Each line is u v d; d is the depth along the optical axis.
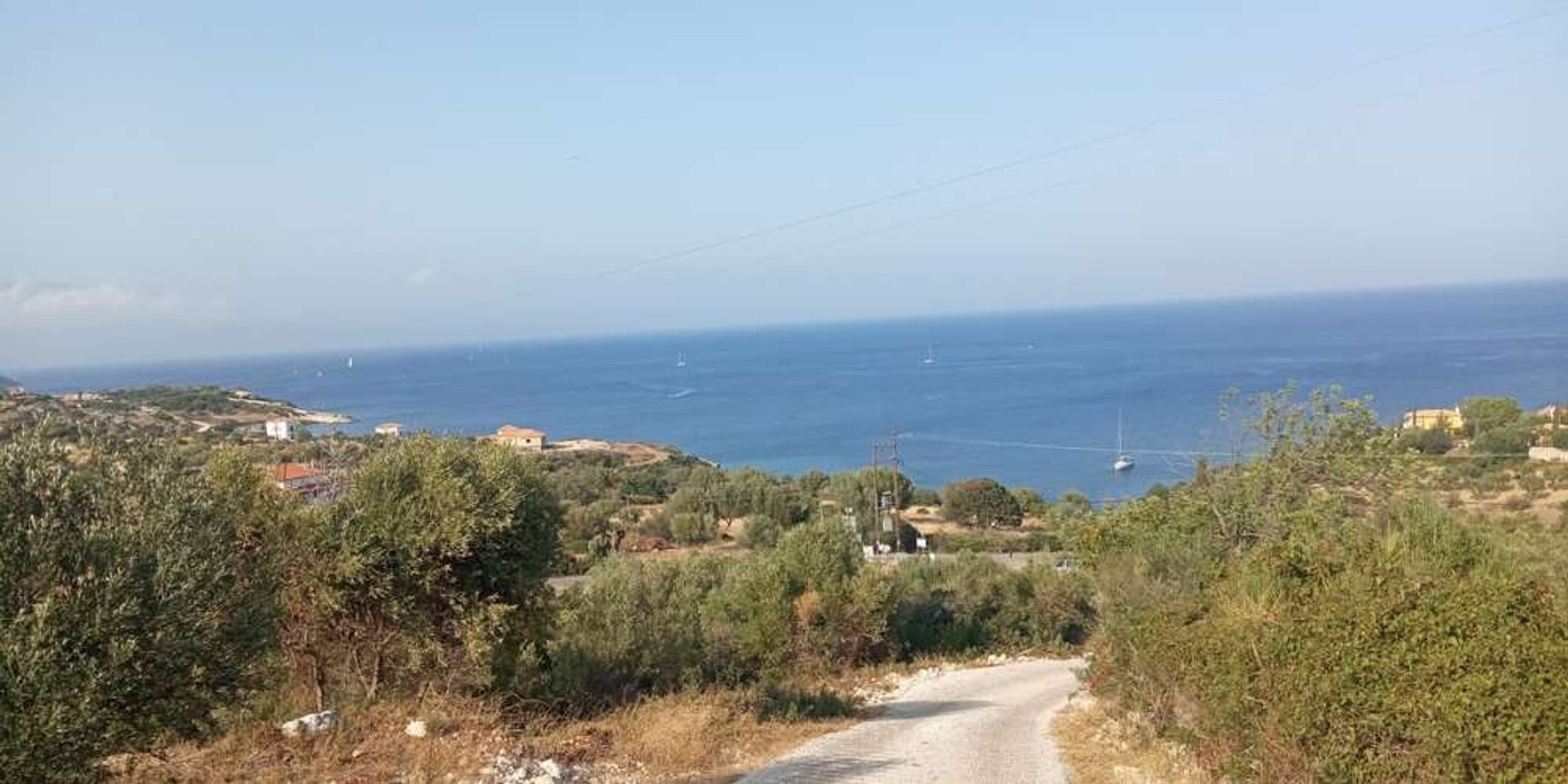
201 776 8.95
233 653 7.41
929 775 11.17
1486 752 6.08
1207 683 9.12
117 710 6.59
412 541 12.29
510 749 10.54
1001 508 70.94
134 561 6.52
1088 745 12.84
